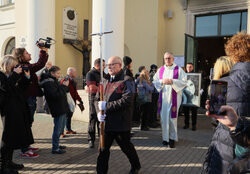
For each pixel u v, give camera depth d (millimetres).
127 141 3064
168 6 10258
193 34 9703
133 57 10367
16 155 4051
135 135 5488
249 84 1563
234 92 1604
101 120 2775
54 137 4078
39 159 3852
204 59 13586
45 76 3992
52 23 8570
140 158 3973
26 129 3291
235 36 1795
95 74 4340
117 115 2922
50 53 8547
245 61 1713
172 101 4531
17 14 9891
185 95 5746
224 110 1425
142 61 10133
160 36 10023
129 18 10383
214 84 1481
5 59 3170
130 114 3025
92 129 4449
